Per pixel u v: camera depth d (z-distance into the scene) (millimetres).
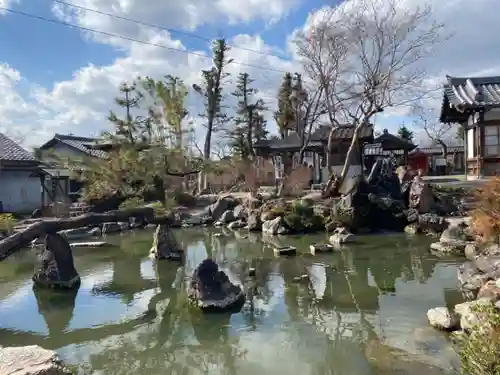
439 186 19266
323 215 18344
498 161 19531
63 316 8125
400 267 11227
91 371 5949
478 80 20875
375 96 22203
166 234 13422
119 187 19391
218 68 37094
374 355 5934
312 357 6090
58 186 26453
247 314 7973
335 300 8641
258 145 36031
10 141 24812
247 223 20031
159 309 8430
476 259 9055
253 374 5699
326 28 27969
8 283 10570
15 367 4242
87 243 15562
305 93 32312
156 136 18359
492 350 3738
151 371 5902
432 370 5340
